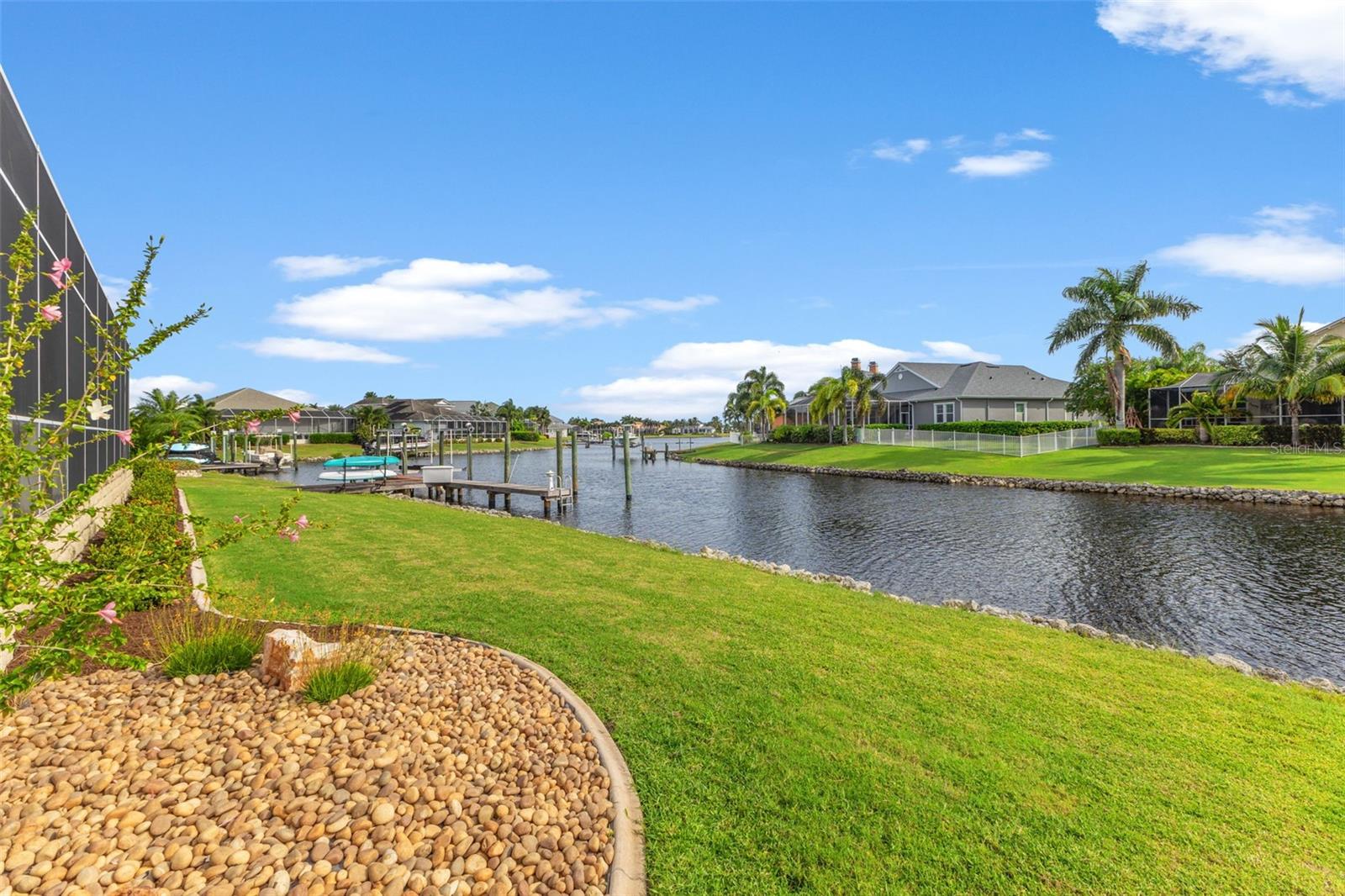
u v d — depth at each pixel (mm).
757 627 7277
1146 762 4449
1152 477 28234
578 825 3504
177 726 4152
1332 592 12320
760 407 66000
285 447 69562
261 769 3740
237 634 5531
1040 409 50969
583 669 5789
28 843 2977
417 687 5082
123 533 6340
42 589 3553
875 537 19031
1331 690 7094
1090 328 40125
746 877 3219
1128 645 7895
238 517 4934
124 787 3473
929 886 3205
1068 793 4031
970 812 3791
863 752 4418
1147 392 46094
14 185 6805
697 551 17609
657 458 70000
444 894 2910
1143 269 39375
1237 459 30562
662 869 3236
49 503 3879
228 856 2996
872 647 6723
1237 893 3223
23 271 4047
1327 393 31922
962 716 5059
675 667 5906
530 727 4566
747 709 5031
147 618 6312
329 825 3279
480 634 6695
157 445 4426
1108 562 15000
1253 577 13414
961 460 38125
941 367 55906
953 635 7391
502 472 52125
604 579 9641
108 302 14922
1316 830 3738
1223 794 4078
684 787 3947
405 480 31750
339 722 4340
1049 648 7094
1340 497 22078
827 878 3225
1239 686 6141
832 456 46250
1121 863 3398
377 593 8250
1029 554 16141
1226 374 35719
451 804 3559
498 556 11328
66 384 9172
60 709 4305
